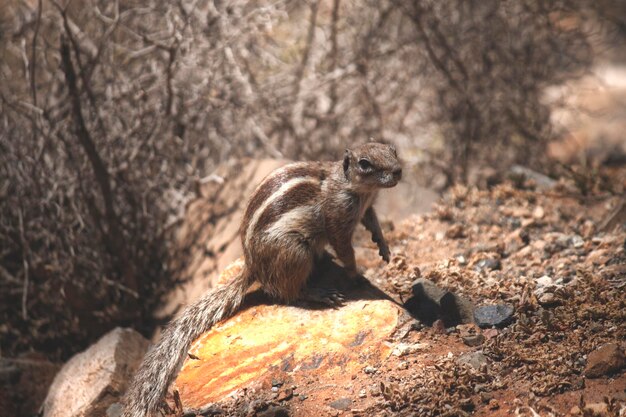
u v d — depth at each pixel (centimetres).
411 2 1212
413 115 1272
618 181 1125
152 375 703
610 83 1720
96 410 802
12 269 1081
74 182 1056
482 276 827
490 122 1253
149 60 1145
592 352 604
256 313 748
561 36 1319
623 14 1428
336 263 806
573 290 737
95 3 1151
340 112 1237
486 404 588
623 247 842
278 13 1205
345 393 630
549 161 1272
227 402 649
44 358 1029
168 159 1121
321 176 741
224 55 1173
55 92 1135
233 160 1117
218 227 1031
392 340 685
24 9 1216
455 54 1231
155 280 1074
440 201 1048
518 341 661
